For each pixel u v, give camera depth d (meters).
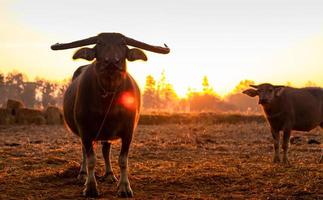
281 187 9.73
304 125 14.66
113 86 8.58
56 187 9.95
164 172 11.73
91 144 9.27
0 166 12.77
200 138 22.59
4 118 32.91
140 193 9.34
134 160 14.44
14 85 93.12
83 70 10.34
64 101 10.69
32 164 13.18
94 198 8.90
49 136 24.17
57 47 8.97
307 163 13.69
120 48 8.52
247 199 8.78
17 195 9.10
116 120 9.08
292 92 14.50
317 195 9.00
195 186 10.01
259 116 38.16
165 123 36.22
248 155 15.76
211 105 96.50
